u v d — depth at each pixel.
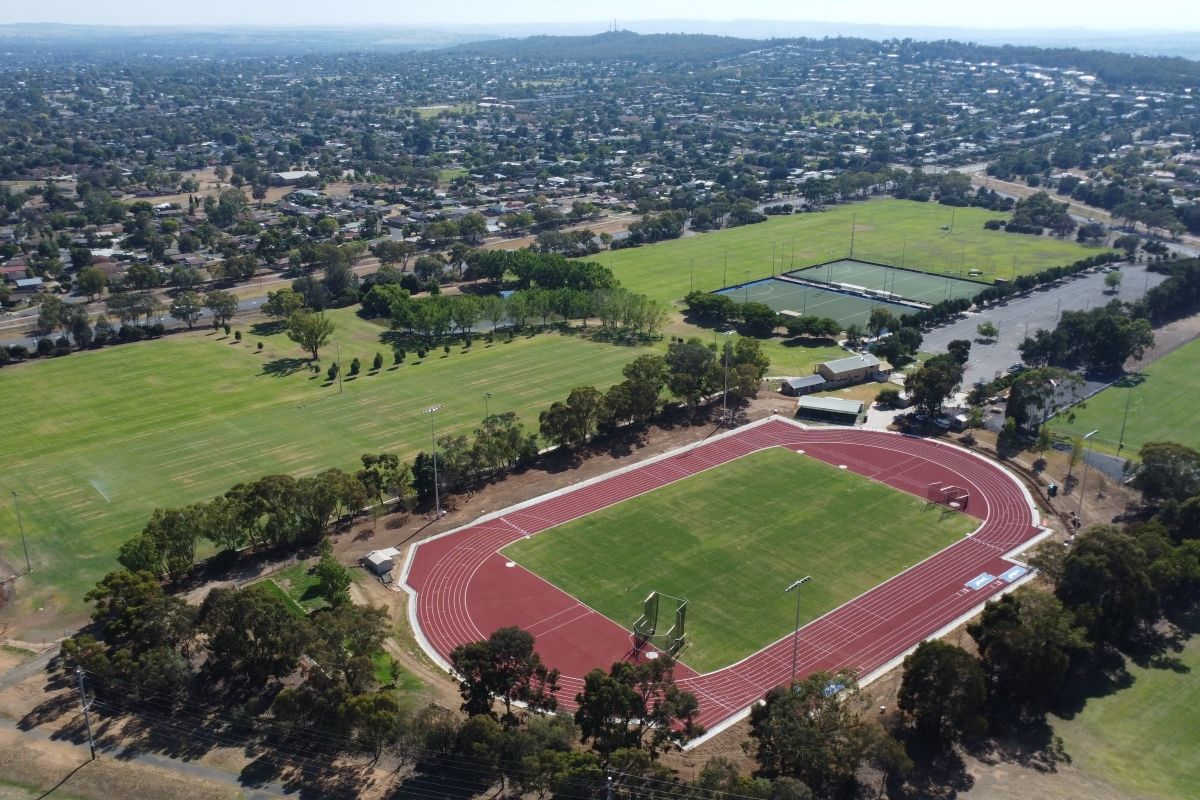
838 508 193.75
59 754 123.69
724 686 140.62
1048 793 118.56
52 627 153.88
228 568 172.00
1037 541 180.12
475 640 151.00
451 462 198.25
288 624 135.50
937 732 128.88
